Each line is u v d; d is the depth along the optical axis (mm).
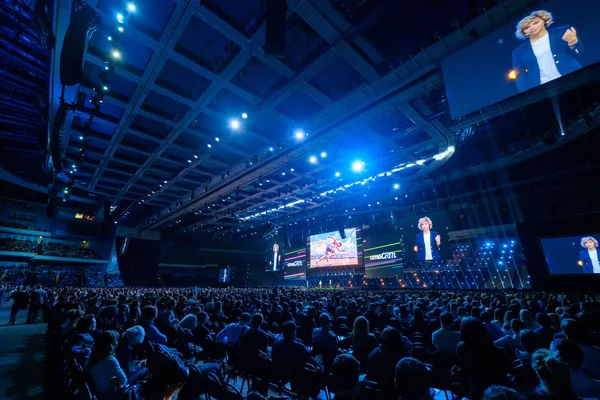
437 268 32438
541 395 2066
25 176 29016
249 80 13695
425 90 13070
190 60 11969
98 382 3238
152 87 13617
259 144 19703
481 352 2951
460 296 14219
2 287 24703
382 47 11234
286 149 19609
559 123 20016
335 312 9086
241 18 10398
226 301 11023
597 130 21047
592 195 24672
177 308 10180
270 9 6020
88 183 27797
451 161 28203
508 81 8641
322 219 41062
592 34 7223
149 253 46062
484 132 23047
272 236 49156
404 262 30406
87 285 34750
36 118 16672
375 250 32938
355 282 38188
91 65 12531
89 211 39500
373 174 24812
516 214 29906
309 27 10680
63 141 18328
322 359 5133
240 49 11461
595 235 16141
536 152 23953
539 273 17688
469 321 3146
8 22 9938
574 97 17438
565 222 17219
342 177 25891
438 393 5188
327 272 36969
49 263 35062
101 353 3404
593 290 15836
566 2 7621
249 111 15727
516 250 29891
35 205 34531
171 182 26234
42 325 12453
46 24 9148
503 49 8758
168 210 35750
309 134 17562
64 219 37812
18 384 5512
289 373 4215
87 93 13914
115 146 19547
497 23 9367
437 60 10445
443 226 28234
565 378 2023
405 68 11742
